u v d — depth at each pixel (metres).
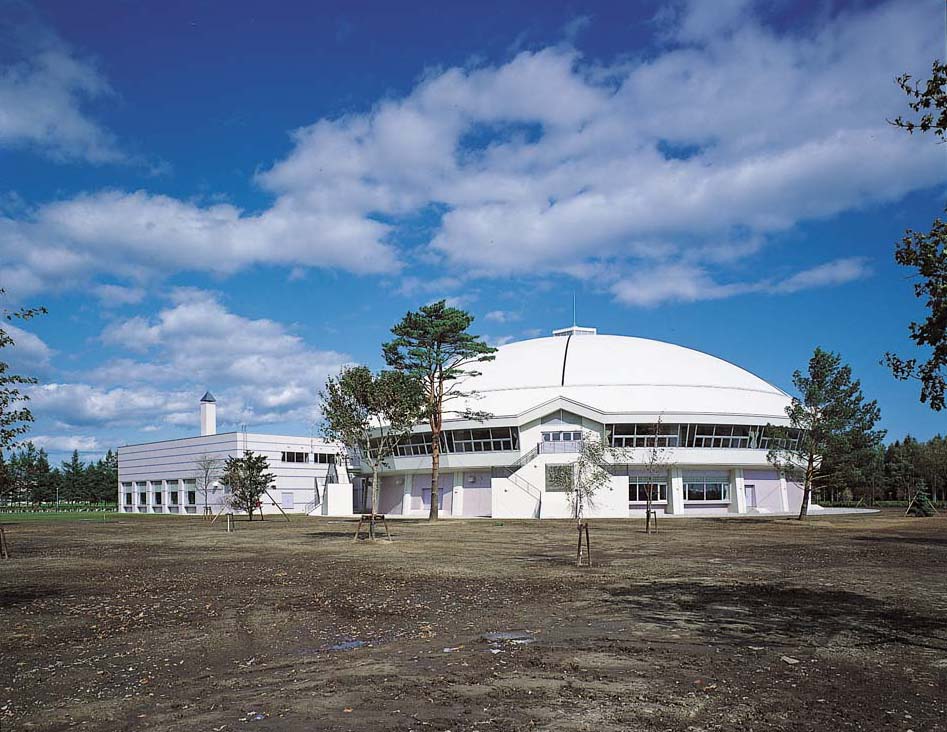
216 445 103.19
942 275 10.42
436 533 42.97
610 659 10.94
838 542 34.31
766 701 8.78
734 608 15.53
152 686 9.84
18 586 20.19
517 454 74.44
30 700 9.26
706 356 89.88
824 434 56.47
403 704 8.71
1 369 17.94
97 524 61.81
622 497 71.50
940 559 25.91
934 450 100.50
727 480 76.31
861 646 11.81
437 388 67.38
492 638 12.63
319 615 15.08
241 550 32.06
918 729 7.84
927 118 10.31
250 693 9.35
